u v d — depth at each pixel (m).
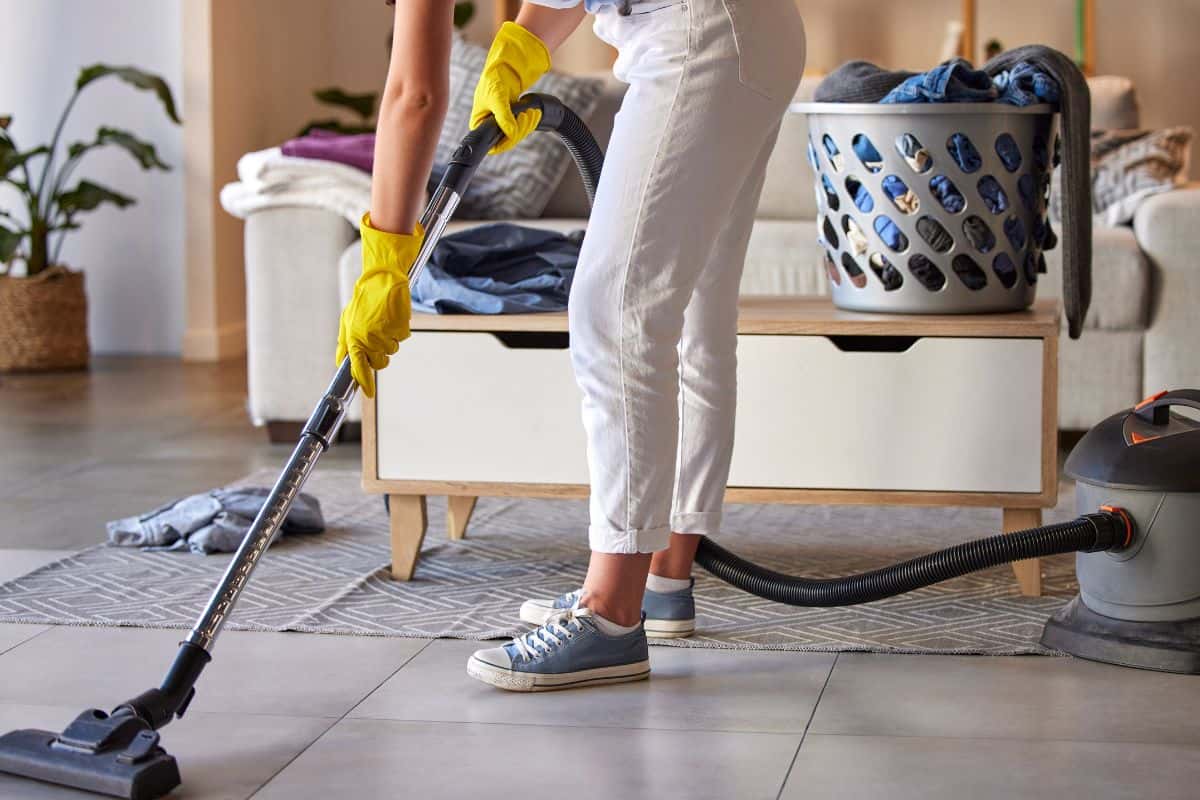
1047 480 2.16
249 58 5.61
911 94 2.21
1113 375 3.26
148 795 1.39
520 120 1.76
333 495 2.98
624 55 1.68
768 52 1.65
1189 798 1.38
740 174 1.67
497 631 1.97
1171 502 1.77
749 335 2.21
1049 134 2.27
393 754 1.52
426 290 2.30
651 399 1.67
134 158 5.33
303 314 3.55
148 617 2.05
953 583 2.23
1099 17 5.96
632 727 1.59
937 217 2.21
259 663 1.85
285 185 3.52
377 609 2.10
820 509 2.86
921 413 2.19
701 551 2.02
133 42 5.26
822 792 1.40
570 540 2.56
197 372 4.95
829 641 1.92
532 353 2.23
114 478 3.19
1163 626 1.80
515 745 1.54
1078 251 2.21
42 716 1.64
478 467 2.26
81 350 5.04
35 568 2.39
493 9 6.38
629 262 1.63
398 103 1.52
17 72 5.33
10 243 4.85
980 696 1.69
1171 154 3.62
